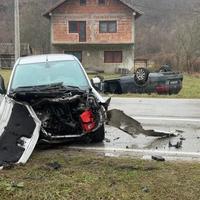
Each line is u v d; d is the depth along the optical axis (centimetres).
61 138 708
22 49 5309
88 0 4731
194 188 482
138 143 753
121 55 4791
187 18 6262
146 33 7262
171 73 1836
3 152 608
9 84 800
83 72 836
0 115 677
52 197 455
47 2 6681
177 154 668
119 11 4709
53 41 4772
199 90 2091
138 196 457
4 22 7106
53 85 746
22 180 512
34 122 677
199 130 885
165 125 952
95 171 550
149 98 1593
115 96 1673
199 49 4672
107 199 450
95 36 4747
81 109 711
